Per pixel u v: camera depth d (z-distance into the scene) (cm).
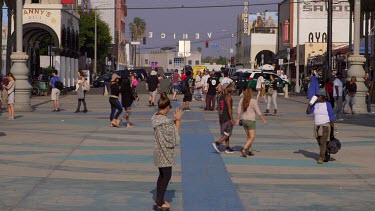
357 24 3238
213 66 12838
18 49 3303
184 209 1096
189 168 1526
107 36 9912
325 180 1378
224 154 1764
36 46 6962
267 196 1202
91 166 1545
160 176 1086
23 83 3303
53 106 3869
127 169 1506
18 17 3253
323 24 8788
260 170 1505
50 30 6097
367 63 4747
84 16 9562
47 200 1155
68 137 2142
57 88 3422
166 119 1073
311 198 1187
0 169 1484
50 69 5534
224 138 1772
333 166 1568
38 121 2756
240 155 1748
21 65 3303
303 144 1994
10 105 2817
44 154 1734
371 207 1115
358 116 3070
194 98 4597
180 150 1842
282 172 1479
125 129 2422
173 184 1321
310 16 8800
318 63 6681
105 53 10100
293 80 7606
